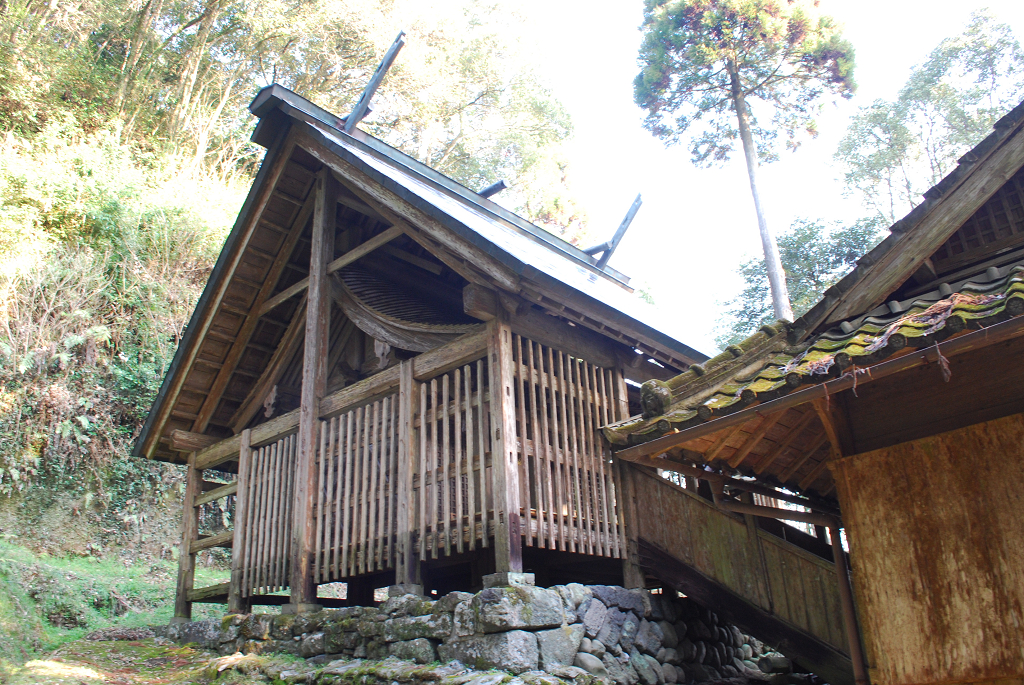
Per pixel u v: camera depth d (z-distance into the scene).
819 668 4.87
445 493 5.39
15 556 8.45
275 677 5.18
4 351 9.98
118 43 16.80
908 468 3.78
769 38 17.89
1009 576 3.34
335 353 7.81
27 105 13.34
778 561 5.16
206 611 9.28
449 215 5.48
